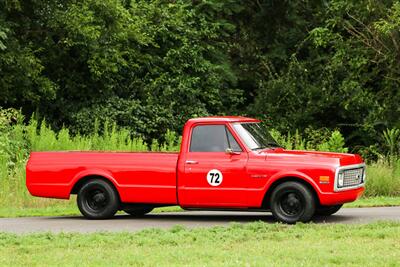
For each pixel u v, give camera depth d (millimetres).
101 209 18797
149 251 13305
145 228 16438
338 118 44500
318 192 17031
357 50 41531
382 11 40875
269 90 45188
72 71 41125
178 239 14578
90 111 40594
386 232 15086
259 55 48344
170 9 45125
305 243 14023
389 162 28359
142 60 43031
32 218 19312
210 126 18078
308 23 49688
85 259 12594
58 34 39500
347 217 18750
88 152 18906
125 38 40906
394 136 32969
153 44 42812
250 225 16203
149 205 18781
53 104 40875
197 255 12797
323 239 14508
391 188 25484
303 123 44031
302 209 17125
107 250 13516
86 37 38750
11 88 37906
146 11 44219
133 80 43156
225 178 17734
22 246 13969
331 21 42312
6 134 29016
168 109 42156
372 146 39062
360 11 41500
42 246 14000
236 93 46594
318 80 44688
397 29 39250
